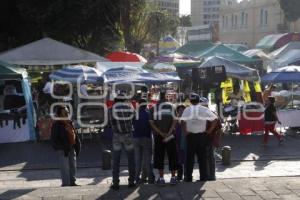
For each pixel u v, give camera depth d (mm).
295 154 14070
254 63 24484
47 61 18953
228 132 17500
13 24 26172
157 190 8469
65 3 24703
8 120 15742
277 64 28203
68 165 9789
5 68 15391
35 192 8359
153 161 9961
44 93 17594
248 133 17266
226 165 12664
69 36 26266
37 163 12938
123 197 8023
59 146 9680
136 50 40125
